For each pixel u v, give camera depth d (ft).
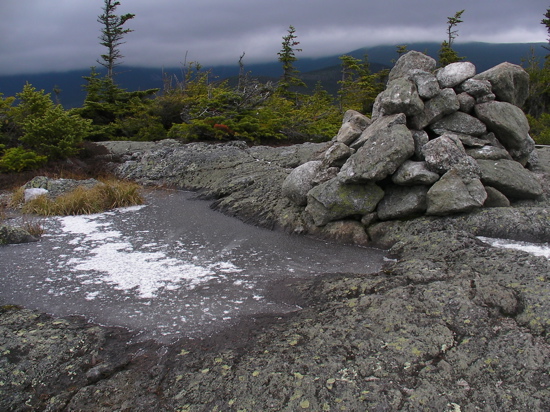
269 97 72.23
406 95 25.80
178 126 60.75
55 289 18.31
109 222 29.19
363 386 10.85
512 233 21.07
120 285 18.61
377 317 13.74
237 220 29.55
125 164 46.75
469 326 12.92
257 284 18.44
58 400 11.28
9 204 33.53
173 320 15.37
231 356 12.57
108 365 12.60
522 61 138.72
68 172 42.88
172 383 11.59
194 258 21.93
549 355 11.41
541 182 27.07
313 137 64.49
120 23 121.29
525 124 27.73
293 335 13.39
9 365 12.47
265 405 10.52
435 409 10.16
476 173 23.45
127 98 85.46
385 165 22.99
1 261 21.77
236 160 43.27
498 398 10.32
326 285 17.15
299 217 26.78
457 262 17.69
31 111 49.44
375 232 23.71
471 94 27.78
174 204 34.76
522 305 13.70
